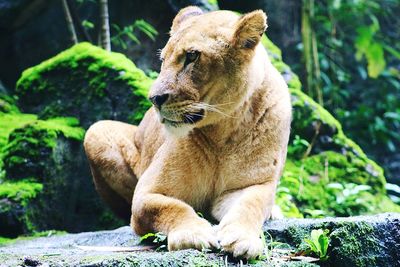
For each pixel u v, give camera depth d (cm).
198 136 801
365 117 2062
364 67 2275
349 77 2158
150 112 987
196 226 706
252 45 758
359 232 712
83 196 1220
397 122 2120
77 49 1309
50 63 1319
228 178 810
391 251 716
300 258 698
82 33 1553
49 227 1150
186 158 805
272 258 691
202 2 1487
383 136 2050
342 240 702
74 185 1209
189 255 649
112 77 1255
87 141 1025
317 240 694
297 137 1351
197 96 741
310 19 1798
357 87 2261
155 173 820
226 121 784
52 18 1652
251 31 751
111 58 1277
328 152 1373
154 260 629
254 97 799
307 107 1378
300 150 1359
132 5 1599
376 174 1367
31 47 1656
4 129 1286
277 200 1163
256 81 780
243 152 803
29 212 1104
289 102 855
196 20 778
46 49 1658
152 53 1562
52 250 768
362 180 1347
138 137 1015
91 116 1259
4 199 1092
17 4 1555
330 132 1385
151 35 1477
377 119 2052
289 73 1434
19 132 1173
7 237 1084
